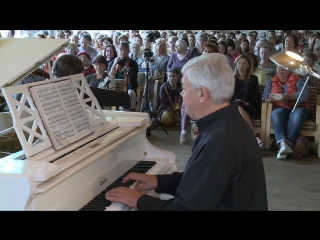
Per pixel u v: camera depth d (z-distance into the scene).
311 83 4.89
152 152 2.47
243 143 1.55
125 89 5.19
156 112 5.80
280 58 3.35
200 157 1.52
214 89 1.57
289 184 3.67
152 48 7.45
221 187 1.50
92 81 4.77
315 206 3.19
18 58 1.81
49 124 1.71
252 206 1.56
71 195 1.63
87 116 1.98
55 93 1.81
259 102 4.63
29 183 1.36
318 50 6.25
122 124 2.30
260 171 1.61
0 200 1.40
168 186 1.96
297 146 4.39
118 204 1.73
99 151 1.85
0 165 1.48
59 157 1.70
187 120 4.82
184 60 6.06
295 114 4.38
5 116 2.39
